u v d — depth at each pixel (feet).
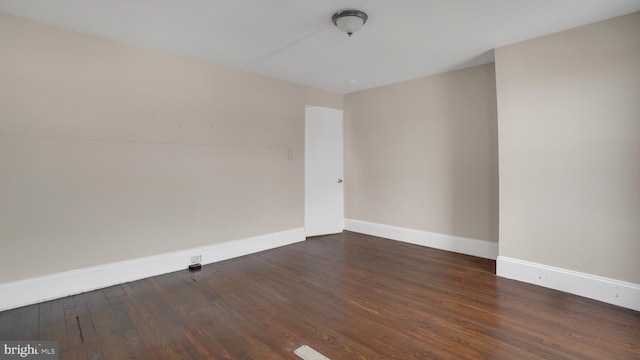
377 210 16.05
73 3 7.48
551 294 8.93
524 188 9.81
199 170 11.64
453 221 13.23
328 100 16.60
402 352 6.28
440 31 9.04
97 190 9.45
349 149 17.19
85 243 9.26
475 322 7.42
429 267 11.29
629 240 8.13
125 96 9.92
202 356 6.18
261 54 10.96
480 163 12.32
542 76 9.39
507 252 10.23
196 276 10.48
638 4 7.52
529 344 6.54
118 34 9.25
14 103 8.16
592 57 8.55
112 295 8.96
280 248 13.89
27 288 8.32
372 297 8.83
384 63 12.00
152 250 10.53
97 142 9.43
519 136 9.86
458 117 12.89
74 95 9.02
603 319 7.54
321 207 16.40
